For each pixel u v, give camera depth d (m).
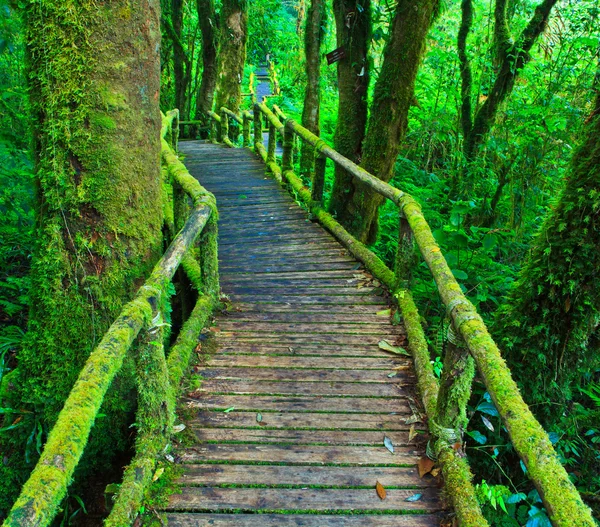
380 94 5.53
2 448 2.95
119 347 1.96
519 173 6.78
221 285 4.61
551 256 3.44
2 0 4.12
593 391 4.04
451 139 9.19
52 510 1.39
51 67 2.67
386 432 2.84
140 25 2.86
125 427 3.06
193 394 3.09
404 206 3.87
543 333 3.52
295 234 5.91
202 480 2.46
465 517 2.17
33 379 2.95
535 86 7.50
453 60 8.34
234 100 13.38
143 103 2.97
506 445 3.44
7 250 5.21
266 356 3.51
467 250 5.89
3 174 5.02
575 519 1.33
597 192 3.22
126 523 2.14
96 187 2.83
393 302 4.25
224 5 12.73
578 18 6.88
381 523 2.27
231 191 7.69
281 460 2.61
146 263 3.12
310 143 6.33
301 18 22.75
